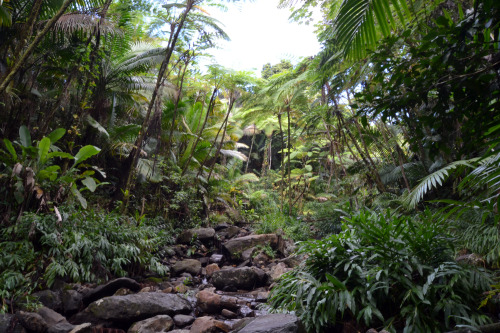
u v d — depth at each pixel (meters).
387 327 2.95
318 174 13.34
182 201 9.09
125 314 3.90
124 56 9.37
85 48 6.58
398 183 7.38
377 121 7.08
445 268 3.13
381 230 3.36
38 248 4.79
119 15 7.62
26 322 3.50
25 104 6.71
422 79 2.16
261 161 20.39
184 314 4.35
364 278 3.26
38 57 7.08
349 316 3.28
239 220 10.84
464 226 3.88
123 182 8.00
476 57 1.96
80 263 4.80
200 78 10.38
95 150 5.77
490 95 2.02
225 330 3.70
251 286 5.62
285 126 12.98
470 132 2.18
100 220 5.72
